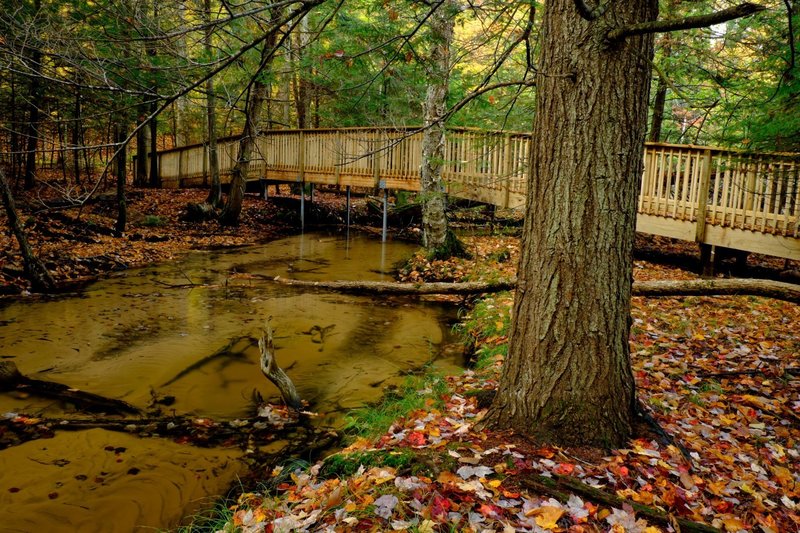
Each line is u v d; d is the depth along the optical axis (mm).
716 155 8531
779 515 2863
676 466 3111
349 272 10789
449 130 10648
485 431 3461
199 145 19250
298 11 2713
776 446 3654
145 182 21516
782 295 4422
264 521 2889
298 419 4602
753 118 7492
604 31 2924
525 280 3377
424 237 11453
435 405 4367
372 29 4824
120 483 3619
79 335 6660
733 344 5695
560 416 3254
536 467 3000
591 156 3061
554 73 3107
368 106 14328
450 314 8188
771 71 6227
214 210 16516
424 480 2928
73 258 10195
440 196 10906
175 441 4188
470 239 12805
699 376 4895
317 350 6434
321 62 3846
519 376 3410
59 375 5438
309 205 18109
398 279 10266
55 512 3305
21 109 12453
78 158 17609
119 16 2748
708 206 8773
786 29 6090
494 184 10883
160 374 5551
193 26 2607
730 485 3105
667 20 2461
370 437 3934
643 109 3105
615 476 2973
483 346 6273
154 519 3273
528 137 10211
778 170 7727
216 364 5875
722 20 2162
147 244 12750
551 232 3201
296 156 16531
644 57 2934
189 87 2686
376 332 7188
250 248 13234
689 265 10141
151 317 7512
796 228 7582
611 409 3260
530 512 2602
